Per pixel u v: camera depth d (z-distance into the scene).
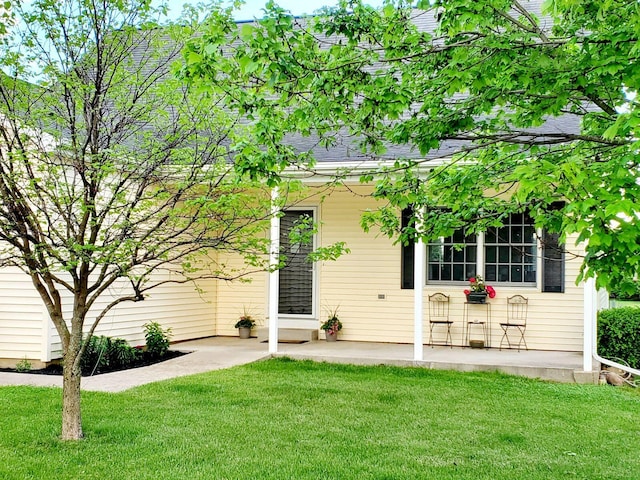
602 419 6.14
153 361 8.99
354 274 11.30
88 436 5.09
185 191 5.05
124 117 5.05
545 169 2.98
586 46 3.51
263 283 11.70
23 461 4.46
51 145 4.99
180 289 10.91
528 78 3.68
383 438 5.30
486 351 9.98
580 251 10.04
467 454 4.93
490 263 10.61
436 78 4.09
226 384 7.28
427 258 10.97
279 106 4.41
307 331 11.15
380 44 4.18
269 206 5.38
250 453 4.80
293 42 3.71
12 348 8.30
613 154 3.82
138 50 6.03
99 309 8.94
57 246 4.60
